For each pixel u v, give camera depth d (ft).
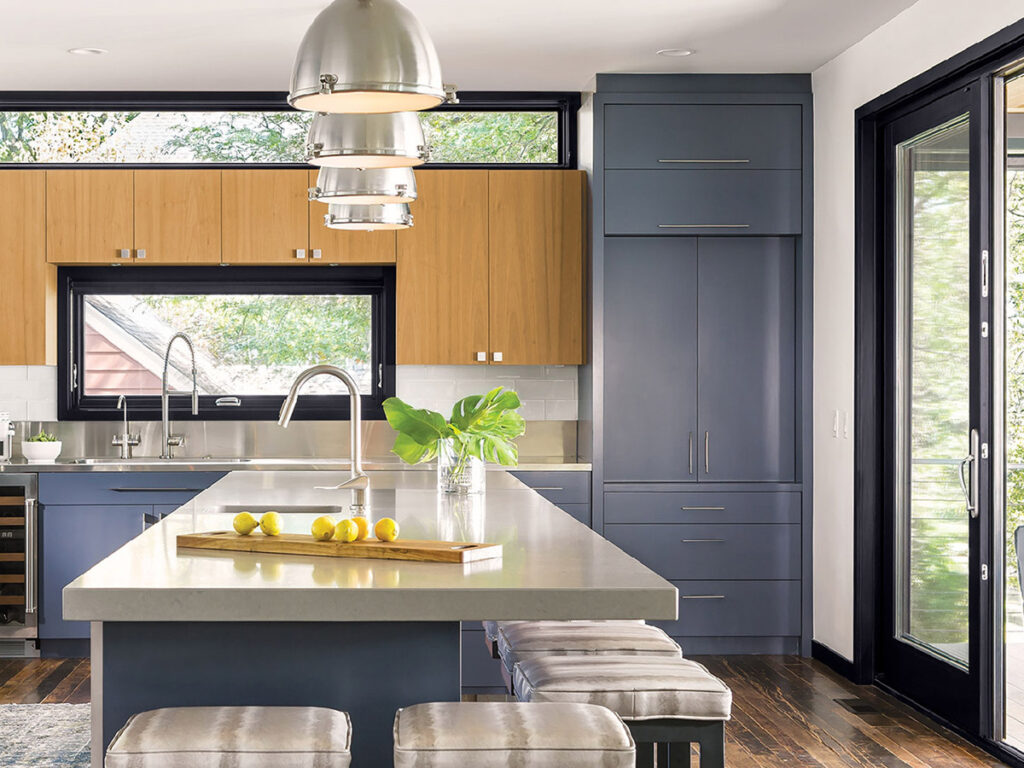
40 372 20.21
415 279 19.44
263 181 19.33
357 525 8.47
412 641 7.68
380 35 7.30
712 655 18.74
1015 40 12.64
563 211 19.45
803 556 18.83
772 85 18.72
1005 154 13.61
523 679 8.33
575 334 19.51
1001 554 13.62
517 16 15.46
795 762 13.20
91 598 6.79
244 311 20.70
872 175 16.70
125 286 20.39
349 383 11.12
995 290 13.57
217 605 6.82
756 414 19.02
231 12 15.17
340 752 6.51
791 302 19.06
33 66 17.92
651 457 18.93
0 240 19.16
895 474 16.39
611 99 18.63
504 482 14.48
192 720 6.73
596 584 7.02
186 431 20.38
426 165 20.17
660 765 8.70
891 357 16.43
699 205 18.72
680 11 15.33
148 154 20.12
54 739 13.85
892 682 16.37
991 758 13.38
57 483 18.06
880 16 15.60
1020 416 14.33
